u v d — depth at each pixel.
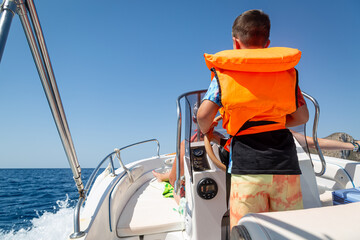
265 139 1.04
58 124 0.99
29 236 5.75
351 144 1.93
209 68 1.12
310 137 1.90
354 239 0.50
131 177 2.82
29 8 0.70
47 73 0.86
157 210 2.31
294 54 1.01
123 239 1.95
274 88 1.00
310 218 0.58
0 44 0.56
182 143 2.14
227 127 1.13
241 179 1.04
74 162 1.20
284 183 1.02
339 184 2.13
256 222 0.58
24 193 20.08
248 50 1.02
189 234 1.57
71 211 8.08
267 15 1.15
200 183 1.41
